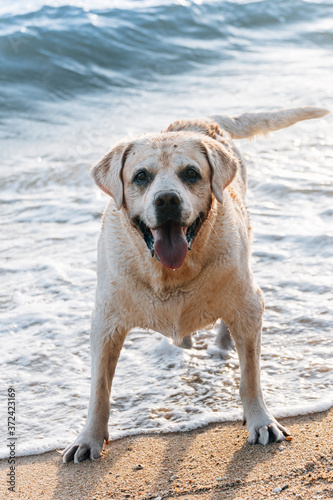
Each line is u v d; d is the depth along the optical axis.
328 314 5.09
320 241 6.53
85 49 16.95
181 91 14.70
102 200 8.41
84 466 3.49
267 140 10.49
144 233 3.55
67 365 4.70
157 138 3.69
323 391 4.06
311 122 11.41
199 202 3.57
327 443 3.40
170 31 19.75
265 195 8.04
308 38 21.12
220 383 4.37
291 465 3.22
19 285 6.05
